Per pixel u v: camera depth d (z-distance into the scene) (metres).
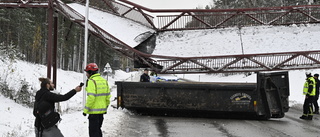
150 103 12.83
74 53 53.56
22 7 19.08
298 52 19.80
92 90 6.82
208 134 9.55
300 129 10.70
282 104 13.17
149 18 24.64
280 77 13.68
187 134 9.51
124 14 24.11
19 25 39.03
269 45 22.42
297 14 24.47
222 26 24.67
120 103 13.12
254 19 24.16
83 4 23.81
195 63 20.62
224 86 12.27
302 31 23.28
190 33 24.50
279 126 11.30
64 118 11.52
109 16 23.39
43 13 40.34
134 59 21.59
